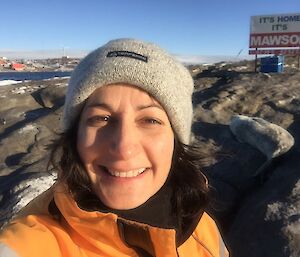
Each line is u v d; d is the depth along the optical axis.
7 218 1.39
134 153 0.35
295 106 2.15
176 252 0.34
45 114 2.44
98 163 0.35
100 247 0.32
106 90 0.35
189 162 0.45
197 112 2.16
